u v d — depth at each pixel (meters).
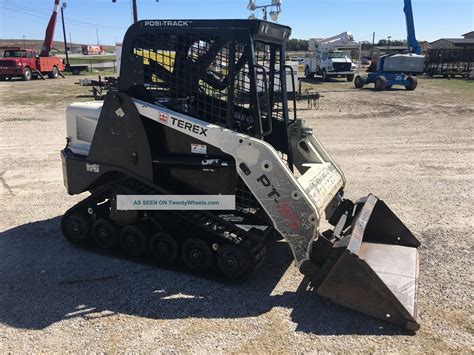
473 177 8.20
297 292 4.29
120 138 4.67
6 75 31.78
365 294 3.79
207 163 4.36
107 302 4.13
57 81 31.48
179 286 4.41
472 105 18.39
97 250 5.22
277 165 4.04
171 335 3.64
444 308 4.00
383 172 8.57
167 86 4.54
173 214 4.71
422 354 3.38
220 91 4.37
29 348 3.49
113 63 47.25
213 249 4.46
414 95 22.56
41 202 6.89
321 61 34.22
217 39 4.29
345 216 4.91
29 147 10.69
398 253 4.66
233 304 4.09
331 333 3.64
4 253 5.17
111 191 4.96
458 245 5.30
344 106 18.55
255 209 4.66
